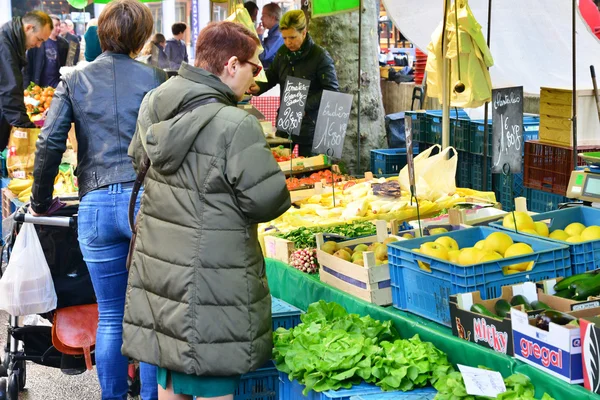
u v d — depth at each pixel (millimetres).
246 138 3139
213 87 3219
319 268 4484
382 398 3178
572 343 2871
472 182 7250
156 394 4055
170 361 3215
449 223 4676
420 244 4039
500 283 3547
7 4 17234
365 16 9273
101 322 4258
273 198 3154
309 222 5312
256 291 3248
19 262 4309
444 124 5844
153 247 3273
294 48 7559
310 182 6699
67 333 4500
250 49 3270
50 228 4375
